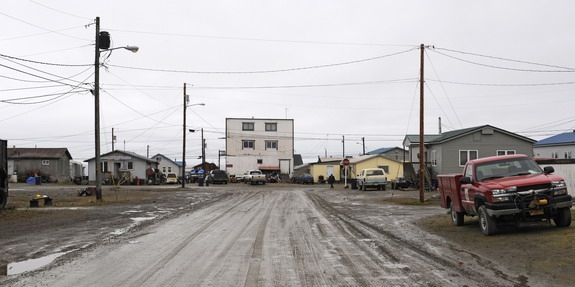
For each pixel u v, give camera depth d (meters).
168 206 23.45
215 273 7.92
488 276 7.41
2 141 20.62
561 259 8.19
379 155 58.81
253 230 13.76
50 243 11.41
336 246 10.74
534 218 11.02
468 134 40.16
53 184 58.50
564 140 49.91
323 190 42.72
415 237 12.06
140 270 8.18
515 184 10.95
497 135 40.34
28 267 8.55
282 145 76.69
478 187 11.90
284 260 9.06
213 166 99.81
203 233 13.14
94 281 7.38
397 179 43.56
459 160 40.12
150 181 61.69
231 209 21.64
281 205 24.09
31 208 21.89
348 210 20.92
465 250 9.83
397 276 7.57
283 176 74.62
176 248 10.55
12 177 62.34
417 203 24.48
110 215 18.66
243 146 75.81
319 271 8.05
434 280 7.24
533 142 40.12
